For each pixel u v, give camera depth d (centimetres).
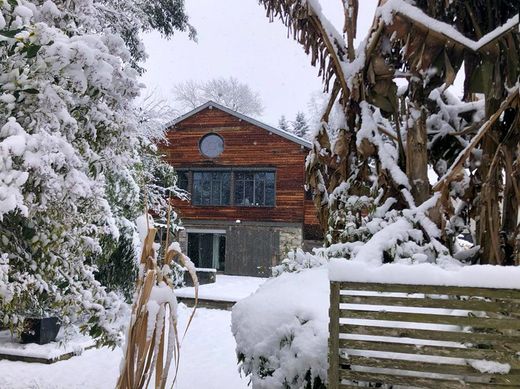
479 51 411
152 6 1230
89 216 431
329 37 498
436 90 543
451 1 412
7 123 272
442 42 417
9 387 575
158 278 172
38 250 359
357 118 497
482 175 438
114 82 357
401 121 529
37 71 299
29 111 298
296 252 449
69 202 344
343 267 262
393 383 253
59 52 300
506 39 403
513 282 237
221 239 2025
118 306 420
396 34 434
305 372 287
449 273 248
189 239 2034
